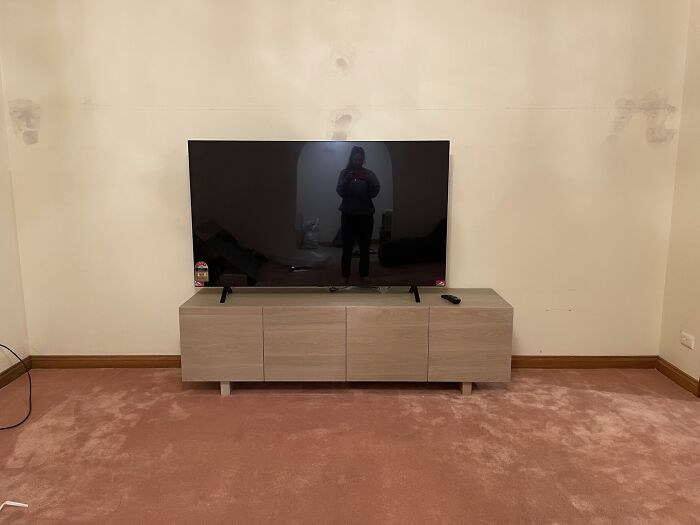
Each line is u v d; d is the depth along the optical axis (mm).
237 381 2676
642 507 1744
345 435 2236
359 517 1688
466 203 2938
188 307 2566
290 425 2330
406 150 2662
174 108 2854
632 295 3010
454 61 2820
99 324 3037
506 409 2500
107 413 2453
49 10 2771
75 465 1999
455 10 2785
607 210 2938
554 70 2826
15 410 2488
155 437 2219
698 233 2693
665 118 2854
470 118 2863
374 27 2797
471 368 2623
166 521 1669
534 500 1780
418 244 2736
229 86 2840
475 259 2988
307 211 2705
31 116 2850
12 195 2908
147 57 2812
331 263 2754
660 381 2857
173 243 2969
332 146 2654
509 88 2840
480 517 1690
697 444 2160
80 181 2908
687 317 2773
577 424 2342
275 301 2674
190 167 2664
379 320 2584
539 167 2904
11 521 1667
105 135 2871
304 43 2807
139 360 3051
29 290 2996
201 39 2803
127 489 1842
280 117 2867
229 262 2740
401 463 2012
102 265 2984
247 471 1957
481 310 2570
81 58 2811
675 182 2891
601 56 2814
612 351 3041
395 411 2477
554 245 2973
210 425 2330
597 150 2889
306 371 2629
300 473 1942
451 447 2137
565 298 3021
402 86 2840
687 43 2781
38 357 3047
